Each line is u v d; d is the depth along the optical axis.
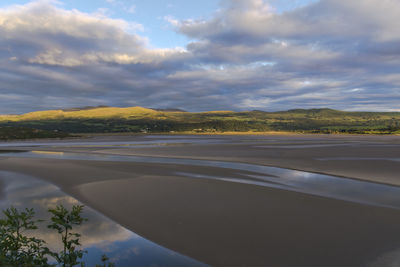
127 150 48.22
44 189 15.39
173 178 18.61
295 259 7.08
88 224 9.68
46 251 3.50
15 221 3.58
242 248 7.73
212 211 11.07
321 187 16.22
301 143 69.25
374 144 62.22
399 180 18.42
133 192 14.41
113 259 7.04
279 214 10.66
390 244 7.89
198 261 7.02
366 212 10.93
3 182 17.52
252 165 26.34
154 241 8.23
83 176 19.58
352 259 7.04
